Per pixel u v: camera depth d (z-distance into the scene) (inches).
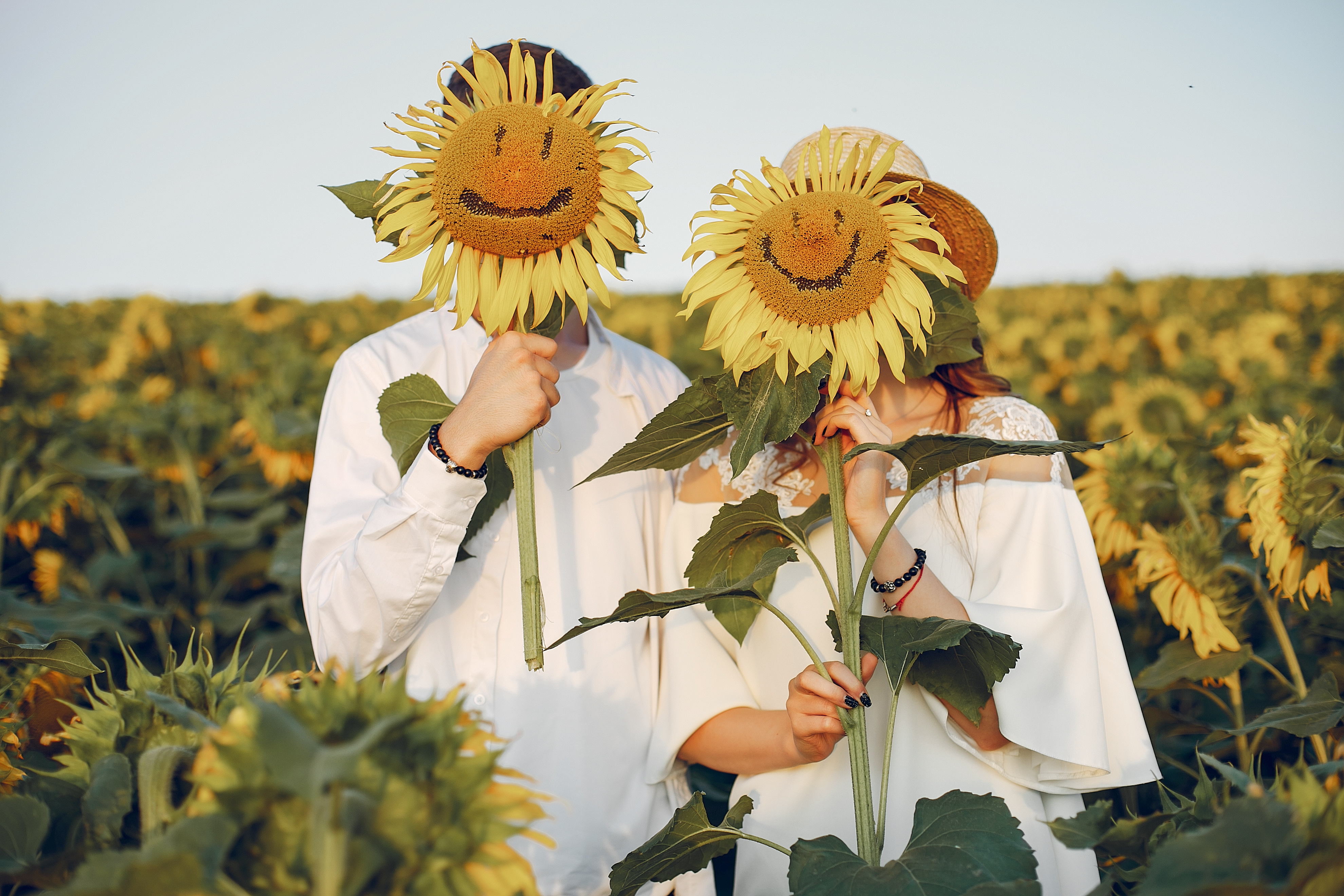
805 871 46.7
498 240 49.3
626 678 67.4
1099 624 65.2
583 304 50.1
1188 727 91.4
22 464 145.8
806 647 52.7
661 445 54.1
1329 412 165.8
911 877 44.4
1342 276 378.0
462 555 63.1
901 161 65.9
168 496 185.3
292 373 180.2
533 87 50.3
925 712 63.8
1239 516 103.1
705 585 59.4
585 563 67.8
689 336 312.5
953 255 69.4
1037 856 59.9
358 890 29.3
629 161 49.6
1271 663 102.3
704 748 65.6
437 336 69.9
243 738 31.6
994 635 51.3
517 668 64.6
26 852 39.9
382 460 65.3
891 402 68.4
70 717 74.2
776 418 50.3
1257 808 33.4
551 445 68.5
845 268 48.9
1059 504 64.5
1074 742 58.4
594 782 64.4
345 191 53.6
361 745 27.4
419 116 49.9
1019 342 327.6
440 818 31.1
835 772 64.2
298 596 147.7
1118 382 253.0
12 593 112.0
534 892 32.0
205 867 29.0
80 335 372.2
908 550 59.3
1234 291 416.2
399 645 59.6
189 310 366.6
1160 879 33.3
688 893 68.4
